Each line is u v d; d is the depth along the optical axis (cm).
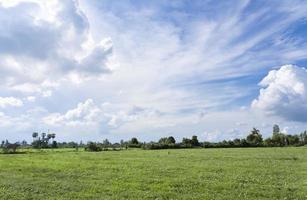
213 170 4988
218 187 3484
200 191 3303
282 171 4809
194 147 16862
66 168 5341
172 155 8988
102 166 5666
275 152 10188
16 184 3709
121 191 3303
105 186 3575
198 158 7575
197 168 5266
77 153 10956
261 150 12062
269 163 6103
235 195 3098
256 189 3369
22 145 19362
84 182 3853
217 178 4138
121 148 16850
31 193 3194
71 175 4466
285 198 2945
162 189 3397
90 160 7150
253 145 17388
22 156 8919
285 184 3659
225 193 3194
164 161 6769
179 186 3584
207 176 4319
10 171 4938
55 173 4691
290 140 18362
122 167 5497
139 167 5488
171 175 4441
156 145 16262
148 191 3300
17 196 3045
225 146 17050
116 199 2952
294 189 3356
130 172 4781
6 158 7975
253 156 8075
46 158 7906
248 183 3747
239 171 4847
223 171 4866
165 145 16450
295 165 5703
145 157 8162
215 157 7838
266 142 17575
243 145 17262
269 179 4038
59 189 3400
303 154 8875
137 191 3300
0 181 3934
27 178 4188
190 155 8869
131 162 6531
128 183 3756
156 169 5156
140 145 17500
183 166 5612
